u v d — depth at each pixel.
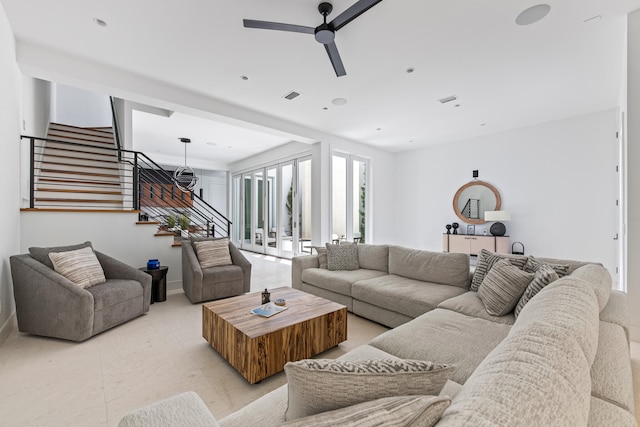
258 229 8.58
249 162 8.72
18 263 2.63
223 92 3.94
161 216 6.31
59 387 1.92
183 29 2.63
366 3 2.03
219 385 1.98
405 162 7.45
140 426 0.80
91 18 2.50
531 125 5.38
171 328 2.90
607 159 4.65
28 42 2.86
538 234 5.32
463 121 5.15
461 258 3.04
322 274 3.71
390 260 3.65
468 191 6.26
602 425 0.84
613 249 4.61
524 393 0.59
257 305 2.57
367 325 3.04
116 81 3.35
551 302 1.13
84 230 3.67
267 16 2.47
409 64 3.21
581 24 2.55
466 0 2.27
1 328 2.55
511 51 2.97
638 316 2.45
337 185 6.43
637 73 2.41
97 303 2.66
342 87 3.79
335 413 0.69
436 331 1.88
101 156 5.97
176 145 7.25
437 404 0.62
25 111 3.97
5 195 2.63
